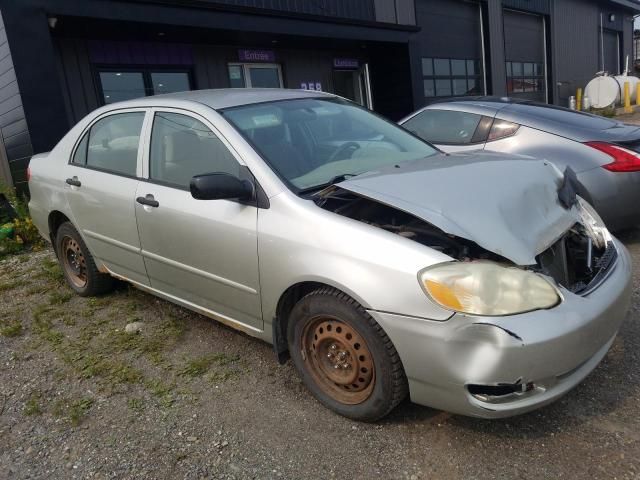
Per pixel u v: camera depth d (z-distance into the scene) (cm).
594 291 255
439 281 228
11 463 261
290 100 366
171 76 963
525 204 266
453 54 1534
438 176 277
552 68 2033
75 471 253
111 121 399
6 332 396
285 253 272
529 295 226
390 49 1266
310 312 271
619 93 2131
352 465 244
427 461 243
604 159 466
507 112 530
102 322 406
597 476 226
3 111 726
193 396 305
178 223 327
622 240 520
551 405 275
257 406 292
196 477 243
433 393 239
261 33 929
